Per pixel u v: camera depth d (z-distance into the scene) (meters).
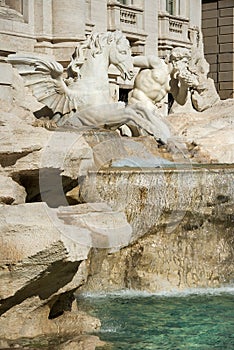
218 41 54.44
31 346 11.94
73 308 13.85
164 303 16.28
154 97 28.23
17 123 15.36
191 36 47.28
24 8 32.06
